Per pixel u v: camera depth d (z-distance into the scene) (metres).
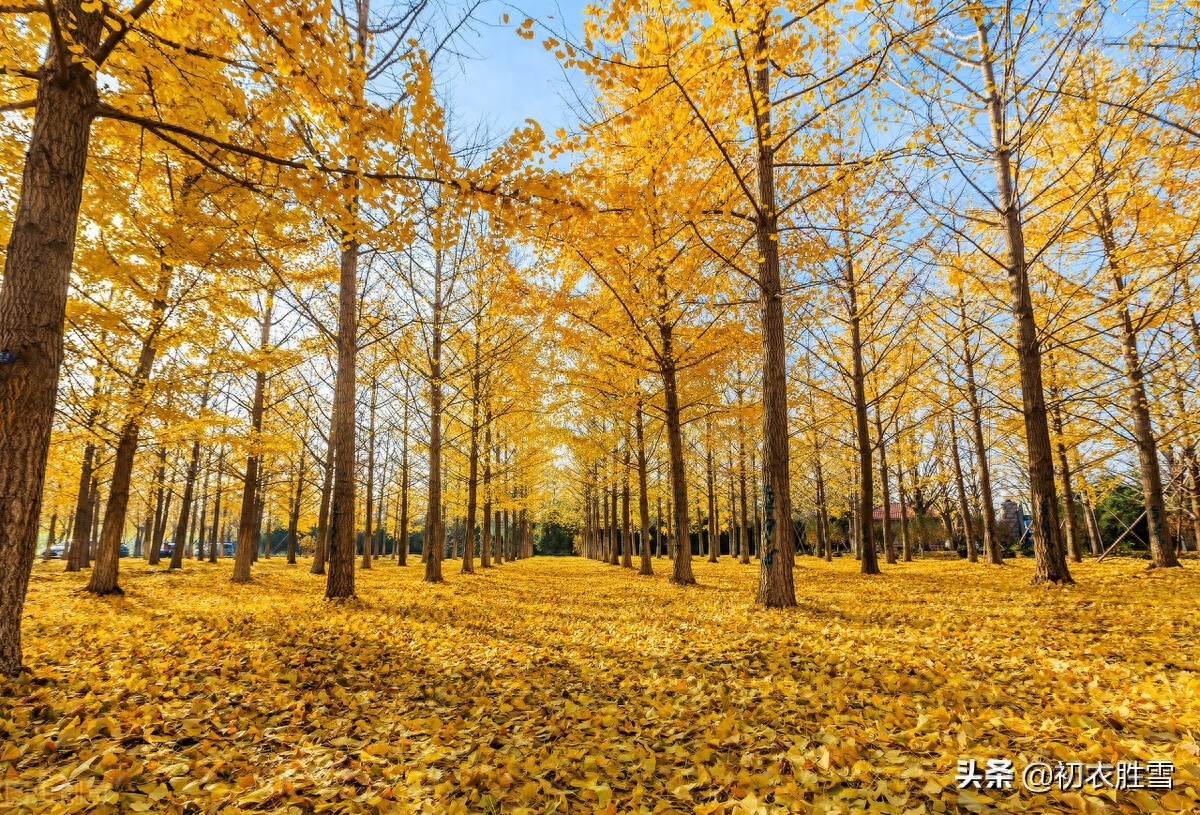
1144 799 2.02
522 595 10.05
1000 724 2.81
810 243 8.95
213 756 2.70
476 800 2.34
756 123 7.06
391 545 55.34
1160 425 11.40
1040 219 10.30
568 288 9.88
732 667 4.30
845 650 4.54
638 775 2.58
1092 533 19.80
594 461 19.59
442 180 4.43
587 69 5.00
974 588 8.28
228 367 9.44
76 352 7.92
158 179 6.63
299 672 4.27
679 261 9.48
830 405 15.37
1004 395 13.29
